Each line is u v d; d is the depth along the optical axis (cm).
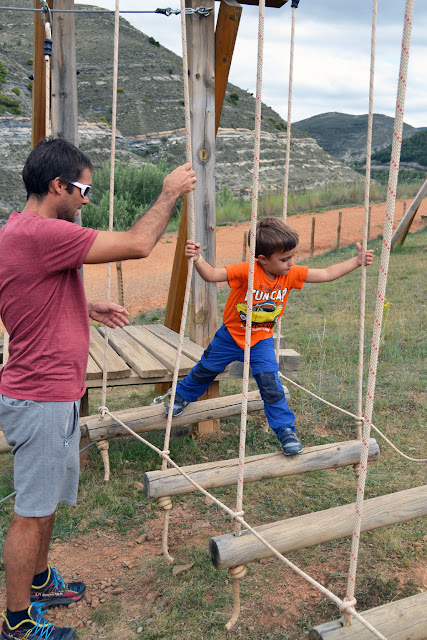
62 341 247
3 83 5241
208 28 470
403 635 202
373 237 1888
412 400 570
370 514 268
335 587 307
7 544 250
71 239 231
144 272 1545
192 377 397
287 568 327
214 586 311
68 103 448
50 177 245
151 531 371
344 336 798
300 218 2484
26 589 255
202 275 329
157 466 460
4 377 255
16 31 9125
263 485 424
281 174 5266
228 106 6838
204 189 504
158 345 543
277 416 332
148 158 5612
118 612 296
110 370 455
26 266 236
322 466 326
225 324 362
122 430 414
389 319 865
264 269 332
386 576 315
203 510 395
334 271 338
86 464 467
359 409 347
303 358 718
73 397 253
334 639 196
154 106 6944
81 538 366
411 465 443
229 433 525
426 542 345
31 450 249
